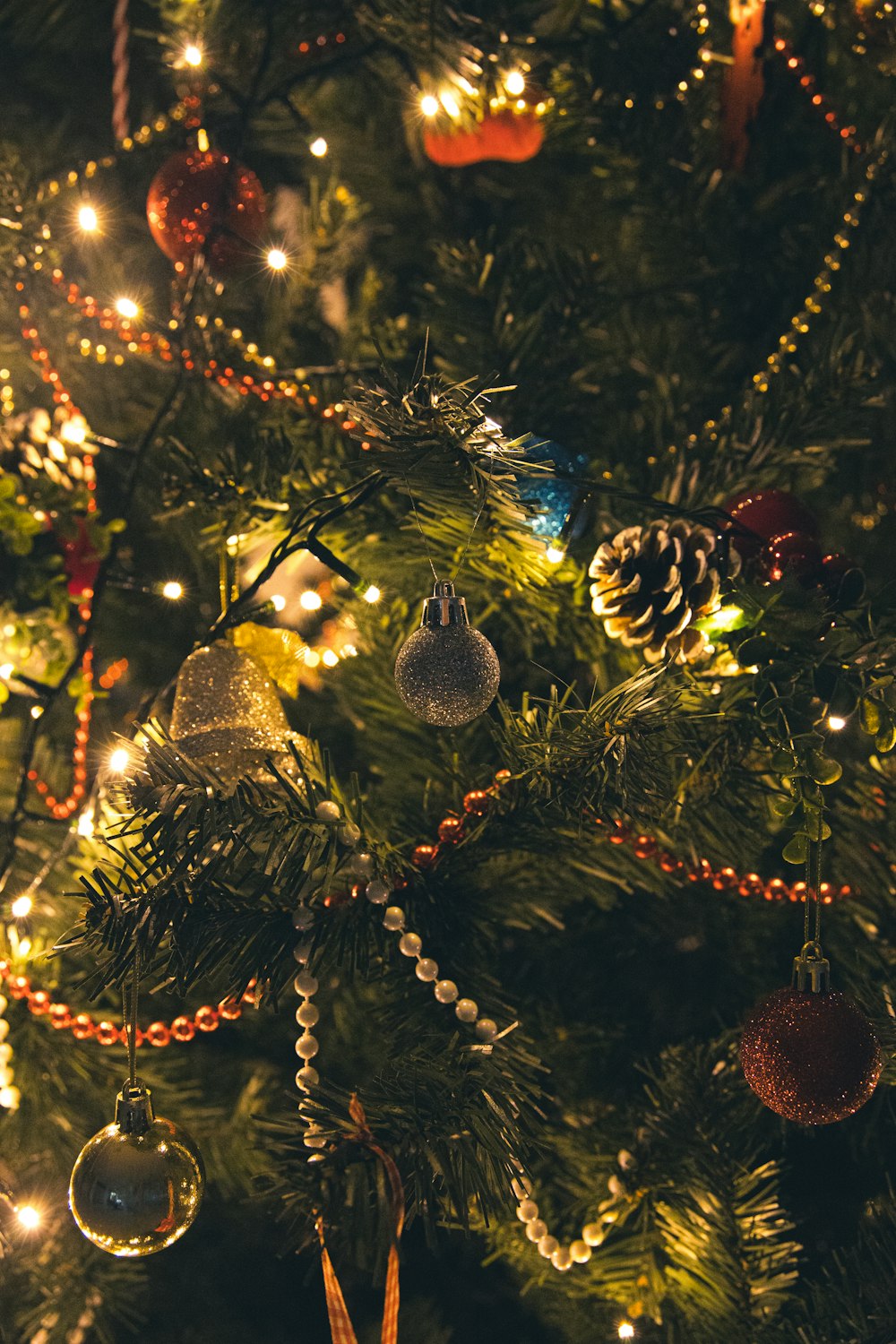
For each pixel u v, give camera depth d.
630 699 0.76
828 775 0.71
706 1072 0.86
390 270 1.14
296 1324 1.01
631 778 0.75
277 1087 0.99
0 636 0.89
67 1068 0.94
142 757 0.75
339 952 0.76
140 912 0.72
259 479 0.87
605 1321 0.90
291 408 0.95
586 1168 0.89
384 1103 0.71
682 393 0.97
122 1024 0.94
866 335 0.93
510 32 0.92
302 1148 0.70
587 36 0.95
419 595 0.91
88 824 0.83
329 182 1.07
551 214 1.09
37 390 1.01
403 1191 0.69
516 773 0.78
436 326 0.96
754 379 0.92
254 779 0.77
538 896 0.86
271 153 1.15
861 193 0.90
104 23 1.06
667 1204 0.84
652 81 0.97
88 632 0.89
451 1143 0.70
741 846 0.85
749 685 0.77
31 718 0.91
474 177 1.10
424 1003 0.79
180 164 0.88
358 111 1.12
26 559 0.87
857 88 0.98
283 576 0.90
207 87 0.96
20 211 0.91
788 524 0.80
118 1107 0.74
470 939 0.81
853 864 0.88
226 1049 1.04
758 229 0.99
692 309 1.02
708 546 0.76
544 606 0.87
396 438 0.74
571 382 0.95
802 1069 0.73
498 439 0.75
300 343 1.04
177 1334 1.00
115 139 0.98
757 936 0.96
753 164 0.96
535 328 0.93
